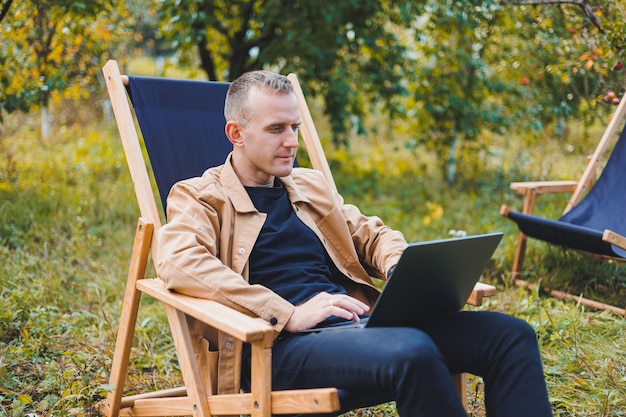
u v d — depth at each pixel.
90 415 2.46
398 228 5.20
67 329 3.14
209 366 2.04
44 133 7.12
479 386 2.71
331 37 5.80
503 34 5.45
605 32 4.12
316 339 1.86
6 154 5.92
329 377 1.80
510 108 6.19
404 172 6.97
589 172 4.10
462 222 5.23
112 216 4.89
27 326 3.04
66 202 4.98
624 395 2.54
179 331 2.03
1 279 3.51
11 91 4.64
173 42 6.15
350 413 2.56
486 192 5.97
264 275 2.08
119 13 5.75
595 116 4.99
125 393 2.67
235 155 2.19
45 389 2.58
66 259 4.13
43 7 4.86
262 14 5.67
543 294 3.85
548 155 6.50
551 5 4.64
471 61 5.79
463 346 1.93
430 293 1.88
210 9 5.76
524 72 5.56
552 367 2.80
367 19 5.96
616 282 3.90
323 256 2.23
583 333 3.18
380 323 1.86
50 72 4.91
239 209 2.10
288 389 1.90
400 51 6.16
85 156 6.53
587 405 2.53
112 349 2.99
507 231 5.01
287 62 5.83
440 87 6.13
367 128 8.95
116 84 2.43
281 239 2.13
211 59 6.32
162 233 2.02
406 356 1.66
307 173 2.36
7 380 2.59
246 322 1.72
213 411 1.99
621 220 3.88
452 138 6.44
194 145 2.53
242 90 2.10
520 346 1.86
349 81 6.21
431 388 1.65
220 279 1.89
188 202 2.09
